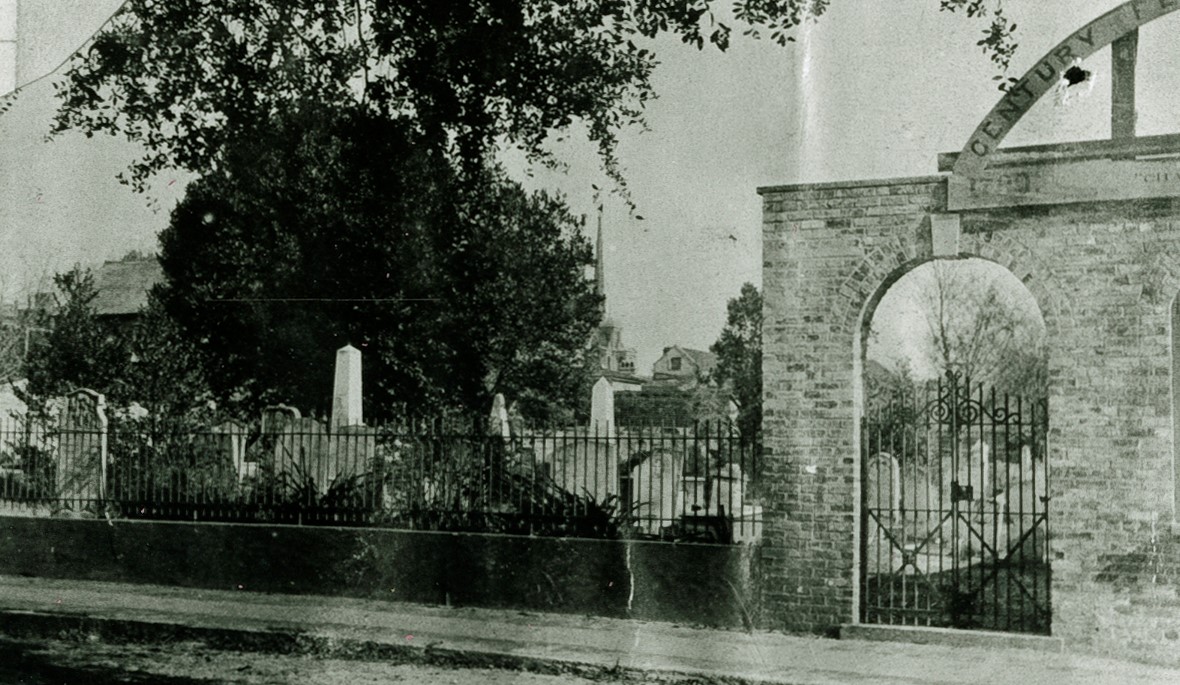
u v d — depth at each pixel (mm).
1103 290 8945
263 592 11883
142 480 13148
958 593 10242
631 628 10047
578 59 13297
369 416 15641
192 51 16422
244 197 16734
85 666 9125
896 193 9664
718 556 10164
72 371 17688
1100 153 8945
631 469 11172
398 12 15016
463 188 14773
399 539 11516
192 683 8555
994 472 9602
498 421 14266
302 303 16547
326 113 15867
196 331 17656
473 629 9977
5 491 13570
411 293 15430
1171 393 8711
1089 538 8906
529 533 11273
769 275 10125
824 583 9789
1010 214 9281
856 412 9773
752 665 8578
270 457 13500
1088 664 8555
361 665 9172
